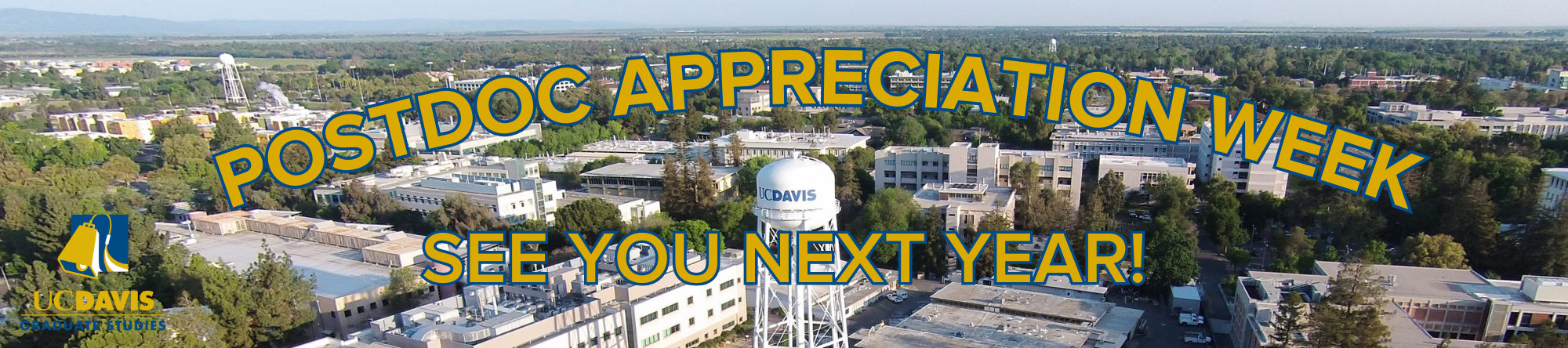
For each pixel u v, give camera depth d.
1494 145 145.75
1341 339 63.66
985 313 91.06
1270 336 70.44
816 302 69.44
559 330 73.94
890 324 91.94
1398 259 99.75
